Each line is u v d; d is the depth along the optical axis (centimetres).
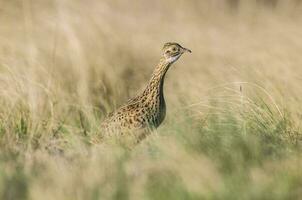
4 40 4212
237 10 6012
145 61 4381
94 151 2617
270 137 2809
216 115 3025
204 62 4388
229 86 3597
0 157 2555
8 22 4738
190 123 2902
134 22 5156
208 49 4672
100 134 2850
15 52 4038
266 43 4562
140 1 5603
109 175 2286
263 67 3844
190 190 2144
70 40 4081
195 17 5638
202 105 3180
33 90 3344
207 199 2119
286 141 2775
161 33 5038
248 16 5691
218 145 2575
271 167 2364
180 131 2706
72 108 3378
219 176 2242
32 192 2139
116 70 4034
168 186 2202
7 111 3177
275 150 2625
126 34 4700
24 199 2161
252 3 5844
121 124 2809
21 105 3250
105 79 3881
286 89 3425
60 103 3378
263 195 2119
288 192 2155
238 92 3281
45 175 2330
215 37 5000
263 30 5128
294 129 2939
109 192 2161
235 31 5181
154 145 2648
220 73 3916
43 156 2591
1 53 3934
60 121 3222
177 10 5675
